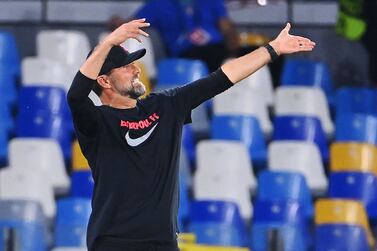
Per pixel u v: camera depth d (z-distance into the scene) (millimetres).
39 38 37656
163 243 17609
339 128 36281
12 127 35344
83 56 37594
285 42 18078
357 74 39938
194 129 35625
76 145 33594
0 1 40188
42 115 34938
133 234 17516
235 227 31281
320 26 40188
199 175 33469
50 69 36281
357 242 31109
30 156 33531
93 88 17875
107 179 17578
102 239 17594
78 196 32250
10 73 36344
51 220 32000
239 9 40250
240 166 34000
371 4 38875
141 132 17672
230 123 35375
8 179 32156
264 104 36562
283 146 34531
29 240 29453
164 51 37750
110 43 17188
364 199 33875
